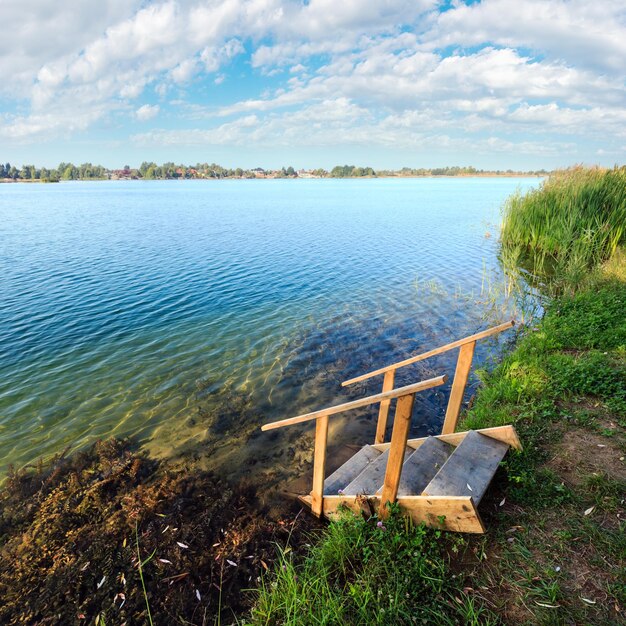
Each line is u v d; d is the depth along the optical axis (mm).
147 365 9289
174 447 6309
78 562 4258
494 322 11141
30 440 6625
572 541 3252
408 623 2824
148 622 3602
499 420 5258
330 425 6734
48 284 16562
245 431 6680
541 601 2811
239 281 16859
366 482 4508
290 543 4293
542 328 8727
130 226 35906
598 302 9266
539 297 12938
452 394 4820
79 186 169375
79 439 6613
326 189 121938
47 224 37469
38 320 12406
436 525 3518
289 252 23188
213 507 4961
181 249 24547
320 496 4496
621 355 6582
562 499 3660
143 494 5246
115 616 3664
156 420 7090
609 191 15945
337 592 3221
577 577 2951
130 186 169000
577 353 7148
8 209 53344
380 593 3047
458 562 3246
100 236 30062
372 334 10703
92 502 5168
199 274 18172
